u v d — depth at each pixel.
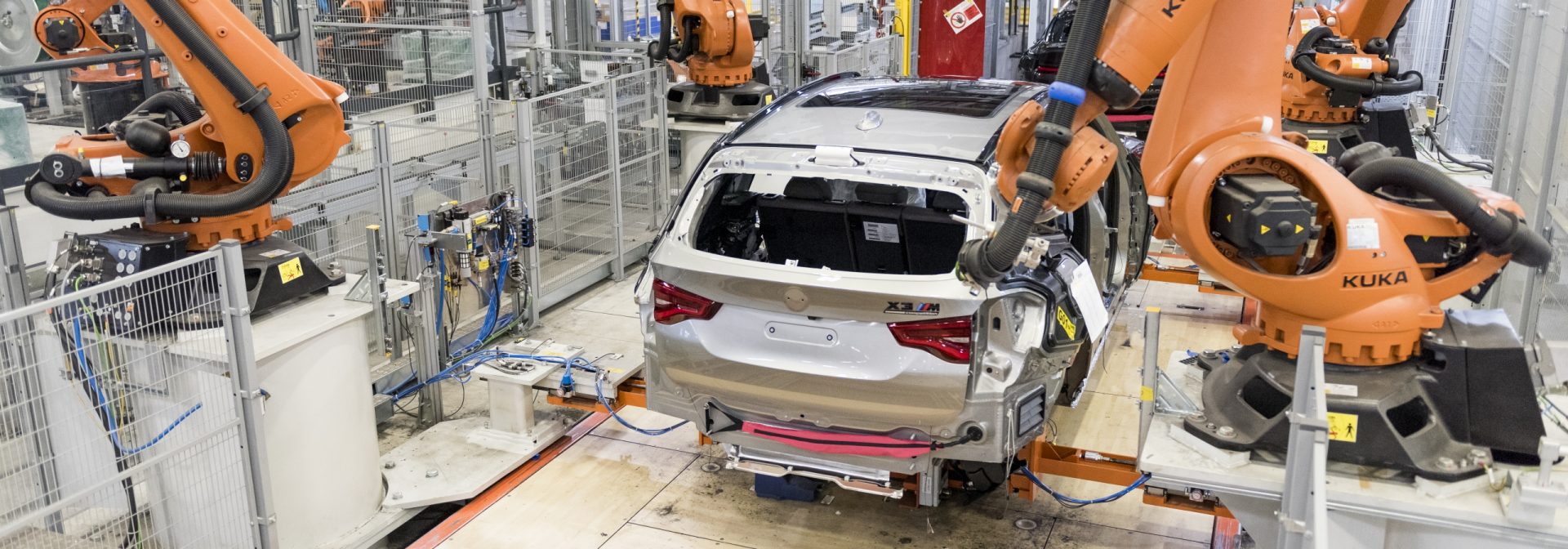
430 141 7.32
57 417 3.96
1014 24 16.95
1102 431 5.66
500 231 6.41
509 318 6.89
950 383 4.13
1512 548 2.98
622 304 7.82
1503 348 3.10
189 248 4.35
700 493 5.24
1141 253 6.10
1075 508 5.05
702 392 4.58
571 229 8.05
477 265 6.18
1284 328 3.35
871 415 4.29
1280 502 3.22
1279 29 3.30
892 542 4.78
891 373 4.17
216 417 4.11
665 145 8.88
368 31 8.51
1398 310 3.16
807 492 5.10
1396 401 3.12
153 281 3.95
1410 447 3.09
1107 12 3.10
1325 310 3.20
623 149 8.52
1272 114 3.34
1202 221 3.27
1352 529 3.13
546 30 11.08
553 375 5.61
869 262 5.02
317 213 6.36
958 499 5.14
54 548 3.79
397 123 6.69
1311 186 3.24
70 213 4.09
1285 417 3.19
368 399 4.85
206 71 4.02
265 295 4.42
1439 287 3.23
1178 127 3.39
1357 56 7.58
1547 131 5.36
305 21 7.89
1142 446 3.38
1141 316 7.46
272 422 4.35
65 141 4.26
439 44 8.70
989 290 4.10
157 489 4.17
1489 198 3.16
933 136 4.70
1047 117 3.18
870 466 4.45
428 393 5.91
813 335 4.26
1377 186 3.24
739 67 8.59
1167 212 3.43
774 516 5.02
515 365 5.61
